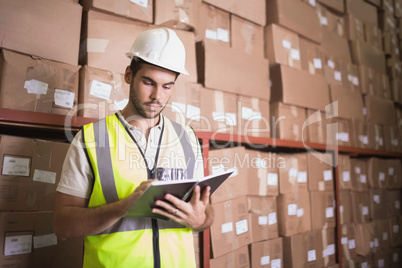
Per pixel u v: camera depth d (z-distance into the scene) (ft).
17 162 4.01
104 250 3.06
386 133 10.11
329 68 8.46
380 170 9.91
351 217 8.87
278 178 6.91
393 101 10.77
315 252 7.35
